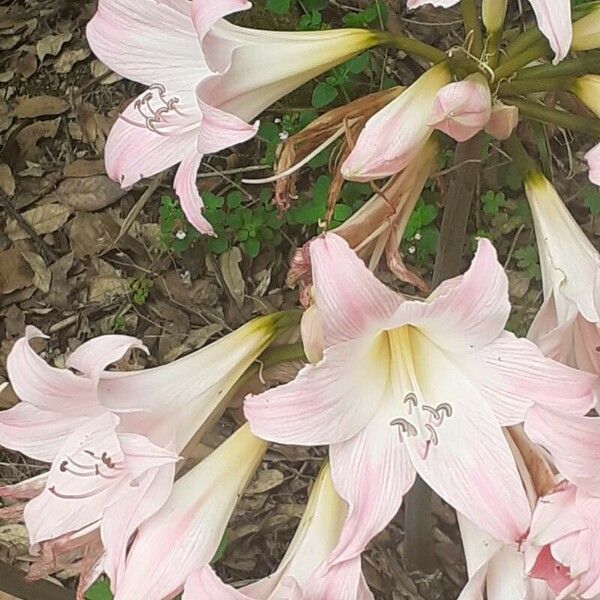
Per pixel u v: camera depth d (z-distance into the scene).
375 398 0.31
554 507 0.28
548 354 0.31
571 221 0.33
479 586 0.31
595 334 0.32
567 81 0.33
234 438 0.33
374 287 0.27
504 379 0.30
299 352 0.34
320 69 0.33
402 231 0.35
